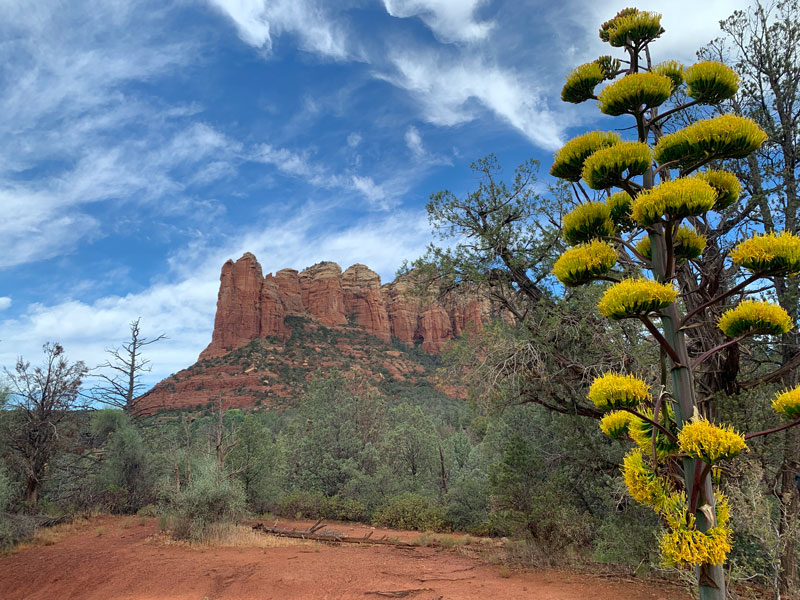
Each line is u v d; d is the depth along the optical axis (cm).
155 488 2119
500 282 1255
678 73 451
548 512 1172
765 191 920
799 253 315
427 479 2634
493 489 1309
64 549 1402
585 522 1191
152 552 1345
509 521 1243
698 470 317
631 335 1012
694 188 338
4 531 1439
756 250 327
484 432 1744
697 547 304
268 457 2408
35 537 1535
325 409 3338
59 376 2064
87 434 2577
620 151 387
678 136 385
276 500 2417
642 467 349
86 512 2109
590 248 373
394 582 1030
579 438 1220
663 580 934
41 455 1973
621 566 1057
